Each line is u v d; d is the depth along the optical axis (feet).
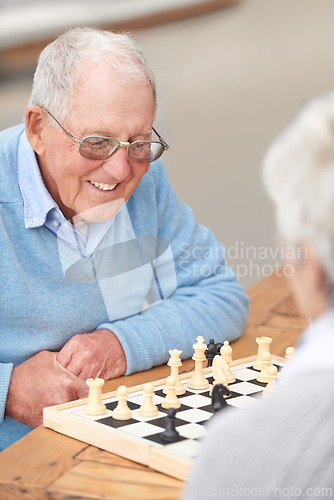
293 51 24.80
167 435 3.98
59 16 23.99
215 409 4.39
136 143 5.42
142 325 5.82
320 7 28.48
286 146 2.75
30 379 5.34
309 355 2.78
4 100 20.02
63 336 5.88
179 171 18.44
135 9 25.75
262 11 28.76
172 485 3.71
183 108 21.12
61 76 5.28
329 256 2.62
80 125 5.28
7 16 23.24
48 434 4.40
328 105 2.74
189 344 5.97
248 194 17.15
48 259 5.78
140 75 5.33
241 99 21.72
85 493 3.63
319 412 2.63
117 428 4.19
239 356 5.91
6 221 5.69
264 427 2.65
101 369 5.45
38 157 5.77
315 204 2.61
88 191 5.61
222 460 2.64
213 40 25.88
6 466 3.97
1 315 5.67
